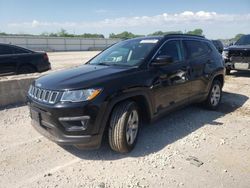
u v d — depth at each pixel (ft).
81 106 11.67
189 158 12.95
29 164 12.44
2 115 19.30
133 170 11.94
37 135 15.75
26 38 145.28
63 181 11.12
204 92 19.40
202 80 18.88
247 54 35.58
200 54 19.13
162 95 15.21
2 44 31.09
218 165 12.35
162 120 18.35
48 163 12.54
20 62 31.81
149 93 14.14
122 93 12.64
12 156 13.17
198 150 13.87
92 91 11.92
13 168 12.09
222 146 14.37
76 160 12.84
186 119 18.62
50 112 12.01
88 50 167.12
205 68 19.12
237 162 12.64
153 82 14.39
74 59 81.66
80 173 11.71
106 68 14.37
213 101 20.79
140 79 13.71
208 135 15.85
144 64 14.49
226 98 25.13
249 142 14.92
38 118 12.93
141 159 12.91
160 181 11.10
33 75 24.36
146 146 14.28
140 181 11.10
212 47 21.03
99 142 12.35
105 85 12.29
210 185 10.82
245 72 41.60
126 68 14.06
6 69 30.81
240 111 20.81
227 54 37.19
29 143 14.64
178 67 16.46
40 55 33.88
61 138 12.10
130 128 13.32
